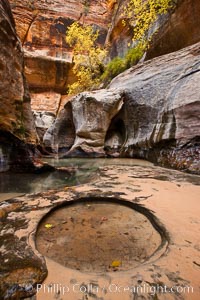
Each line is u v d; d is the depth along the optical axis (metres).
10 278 1.58
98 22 29.86
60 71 25.86
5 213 2.93
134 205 3.25
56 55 27.12
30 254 1.91
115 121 13.74
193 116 6.78
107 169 7.02
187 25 10.63
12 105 6.89
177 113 7.51
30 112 9.27
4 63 6.37
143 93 11.05
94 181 5.18
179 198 3.56
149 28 15.84
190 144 6.75
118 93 12.48
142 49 15.62
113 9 29.67
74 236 2.37
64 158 11.97
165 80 9.78
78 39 22.56
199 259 1.81
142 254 1.99
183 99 7.34
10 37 6.80
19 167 6.48
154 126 9.51
